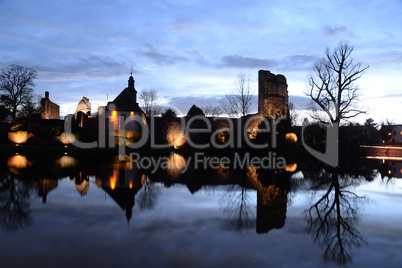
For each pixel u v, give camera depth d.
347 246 7.02
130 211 9.85
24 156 29.20
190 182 16.22
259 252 6.55
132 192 13.17
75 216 9.08
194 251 6.54
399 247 7.00
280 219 9.26
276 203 11.55
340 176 19.83
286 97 59.19
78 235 7.39
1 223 8.30
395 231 8.20
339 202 11.86
